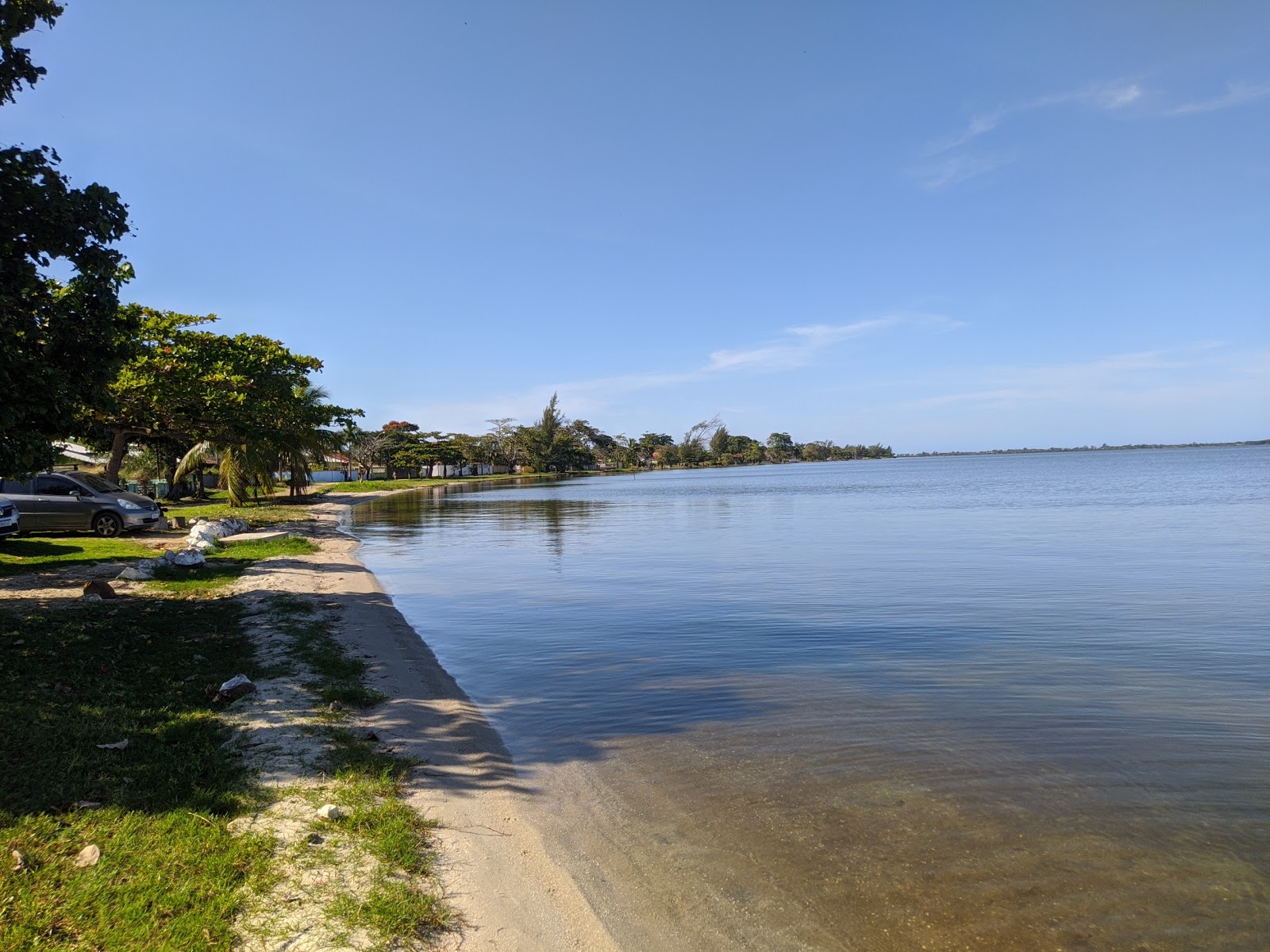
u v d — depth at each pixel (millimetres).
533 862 4887
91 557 16312
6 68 8117
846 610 13812
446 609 14023
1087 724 7609
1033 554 21812
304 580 15391
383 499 56969
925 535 27891
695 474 147375
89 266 8469
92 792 5043
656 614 13531
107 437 10297
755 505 48031
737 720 7762
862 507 44531
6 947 3439
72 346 8766
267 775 5645
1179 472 93188
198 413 27781
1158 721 7668
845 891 4625
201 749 5984
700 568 19656
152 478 43406
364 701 7828
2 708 6324
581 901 4484
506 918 4242
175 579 14172
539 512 41750
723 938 4184
